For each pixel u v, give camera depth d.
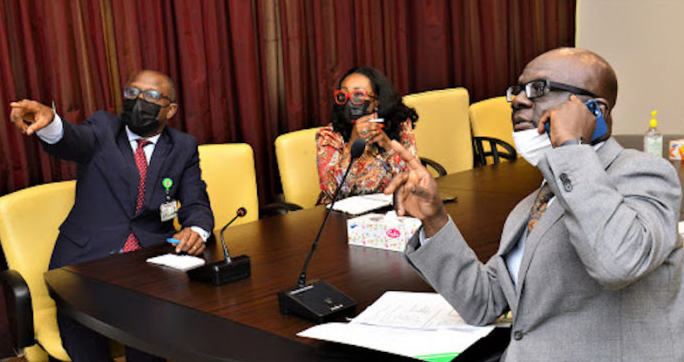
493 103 4.75
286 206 3.35
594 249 1.23
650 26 5.51
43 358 2.87
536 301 1.42
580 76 1.39
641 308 1.34
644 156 1.35
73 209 2.85
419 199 1.53
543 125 1.38
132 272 2.28
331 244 2.44
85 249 2.77
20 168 3.43
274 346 1.61
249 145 3.80
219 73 3.93
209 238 2.63
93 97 3.60
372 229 2.36
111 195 2.84
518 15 5.26
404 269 2.12
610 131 1.43
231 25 3.94
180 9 3.78
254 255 2.37
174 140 2.92
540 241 1.41
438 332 1.56
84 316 1.93
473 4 5.01
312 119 4.34
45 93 3.51
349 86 3.22
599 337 1.37
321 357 1.54
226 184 3.40
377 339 1.52
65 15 3.47
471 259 1.57
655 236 1.23
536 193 1.61
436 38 4.84
